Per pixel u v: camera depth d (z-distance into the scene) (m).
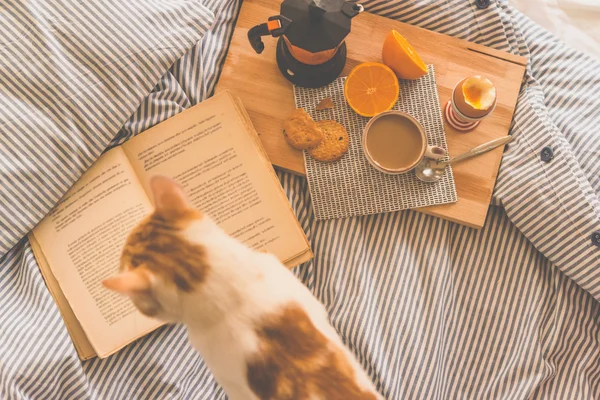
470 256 0.99
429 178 0.92
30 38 0.84
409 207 0.93
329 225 0.95
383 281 0.95
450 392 0.97
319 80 0.91
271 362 0.67
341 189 0.93
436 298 0.95
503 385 0.96
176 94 0.93
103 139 0.87
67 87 0.85
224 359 0.69
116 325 0.87
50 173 0.85
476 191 0.94
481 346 0.97
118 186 0.88
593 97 1.01
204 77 0.95
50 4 0.85
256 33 0.81
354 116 0.94
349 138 0.93
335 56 0.90
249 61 0.94
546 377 0.95
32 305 0.87
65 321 0.87
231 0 0.99
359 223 0.96
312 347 0.69
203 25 0.90
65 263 0.87
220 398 0.95
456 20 0.98
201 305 0.67
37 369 0.83
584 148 0.98
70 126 0.85
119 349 0.87
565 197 0.93
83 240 0.88
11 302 0.88
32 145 0.85
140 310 0.70
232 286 0.67
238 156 0.91
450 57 0.97
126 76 0.87
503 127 0.96
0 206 0.84
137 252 0.68
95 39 0.86
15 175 0.84
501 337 0.97
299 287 0.74
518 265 0.98
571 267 0.95
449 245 0.99
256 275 0.68
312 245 0.96
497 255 0.98
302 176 0.97
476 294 0.98
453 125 0.94
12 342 0.84
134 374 0.90
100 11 0.86
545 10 1.16
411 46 0.95
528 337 0.96
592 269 0.93
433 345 0.94
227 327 0.67
